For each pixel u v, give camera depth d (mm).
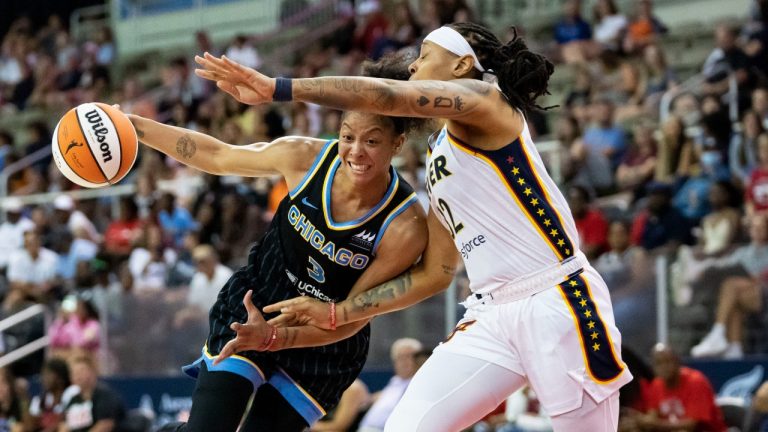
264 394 4887
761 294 8875
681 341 9125
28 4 24469
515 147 4340
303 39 18906
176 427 4840
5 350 11867
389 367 9938
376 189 4578
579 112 12711
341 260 4641
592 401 4363
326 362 4883
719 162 10914
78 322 11453
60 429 10031
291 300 4602
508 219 4375
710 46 15039
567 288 4375
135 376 11078
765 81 12383
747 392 8812
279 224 4789
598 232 10273
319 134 13930
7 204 15430
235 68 3730
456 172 4383
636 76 13297
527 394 8609
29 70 21469
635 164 11586
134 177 15477
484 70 4434
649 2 15289
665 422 7906
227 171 4816
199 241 12461
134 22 22625
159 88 19500
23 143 20141
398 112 3949
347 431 9234
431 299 9742
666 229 10273
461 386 4449
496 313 4457
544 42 16578
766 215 9250
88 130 4527
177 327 10992
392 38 15953
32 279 13312
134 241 12938
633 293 9320
